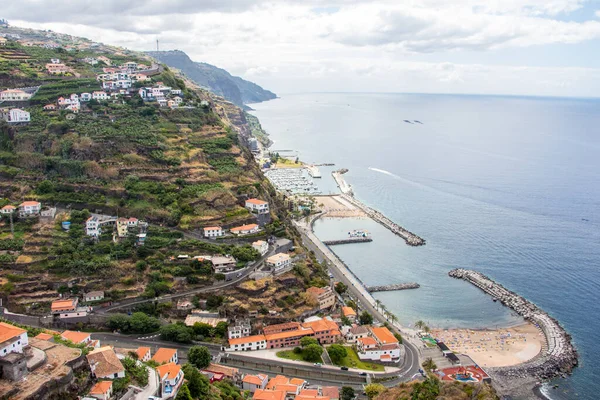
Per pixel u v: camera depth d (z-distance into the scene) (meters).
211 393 159.25
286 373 192.88
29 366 123.44
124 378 136.88
